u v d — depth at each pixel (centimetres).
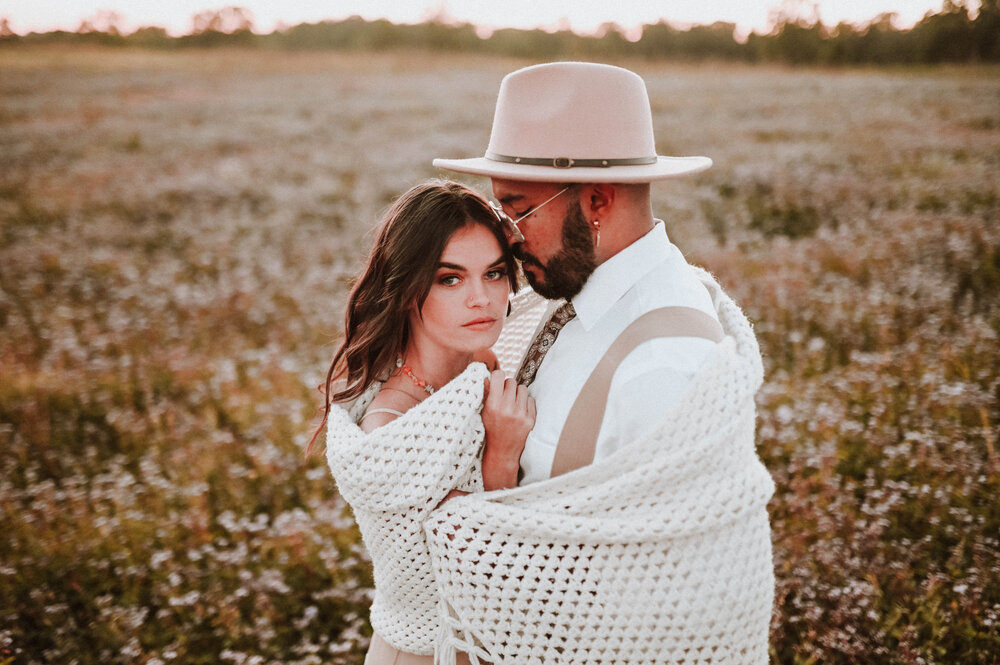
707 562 165
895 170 1148
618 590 167
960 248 716
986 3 3600
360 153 1508
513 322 233
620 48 4691
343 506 392
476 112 2056
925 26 3794
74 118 2002
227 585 347
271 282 781
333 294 744
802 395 469
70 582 347
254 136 1741
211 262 845
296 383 543
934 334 548
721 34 4481
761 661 180
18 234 980
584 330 185
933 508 350
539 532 167
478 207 184
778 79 2991
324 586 347
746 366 171
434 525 177
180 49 4947
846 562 319
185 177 1309
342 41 5028
